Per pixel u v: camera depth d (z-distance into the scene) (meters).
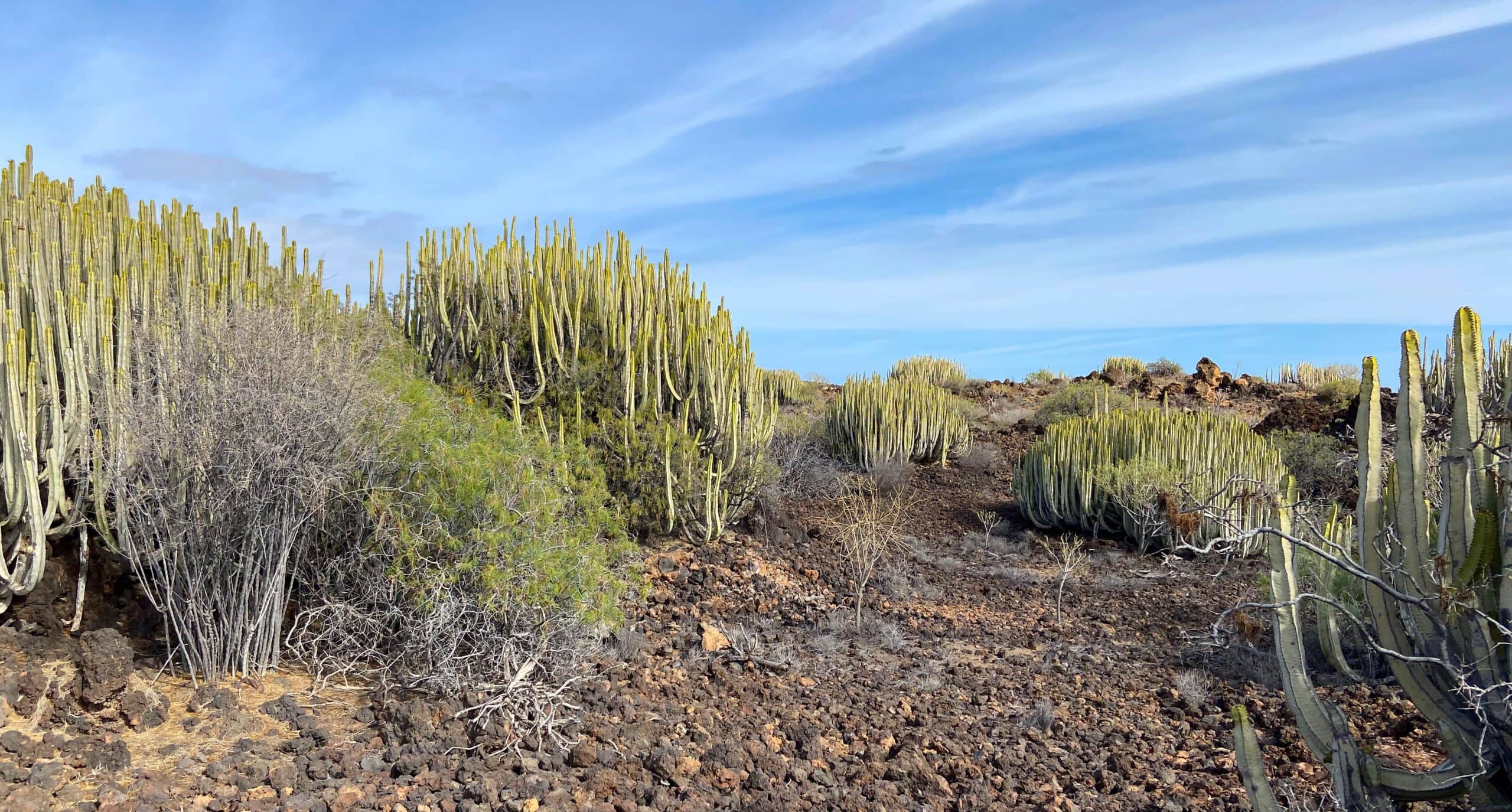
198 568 4.77
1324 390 18.48
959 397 20.27
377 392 5.41
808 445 14.07
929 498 12.94
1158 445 11.15
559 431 8.16
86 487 4.92
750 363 9.40
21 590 4.75
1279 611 4.01
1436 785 3.68
